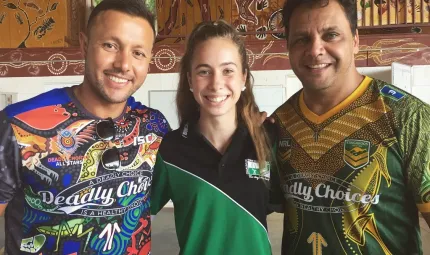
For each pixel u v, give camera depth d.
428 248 2.84
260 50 4.38
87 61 1.25
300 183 1.31
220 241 1.33
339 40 1.24
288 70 4.35
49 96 1.27
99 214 1.23
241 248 1.32
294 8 1.28
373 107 1.26
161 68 4.43
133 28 1.23
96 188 1.23
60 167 1.20
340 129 1.28
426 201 1.18
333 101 1.31
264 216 1.37
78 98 1.28
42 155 1.19
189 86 1.47
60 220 1.20
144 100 4.47
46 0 4.47
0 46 4.51
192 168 1.37
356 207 1.24
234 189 1.34
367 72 4.30
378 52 4.27
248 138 1.42
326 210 1.27
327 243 1.27
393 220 1.23
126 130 1.32
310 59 1.25
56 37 4.48
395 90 1.26
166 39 4.82
